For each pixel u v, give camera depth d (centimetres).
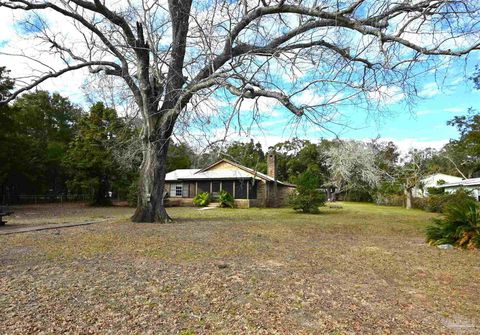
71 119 4481
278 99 772
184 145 1091
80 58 1299
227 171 3025
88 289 491
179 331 354
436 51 805
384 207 3344
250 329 360
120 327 362
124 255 738
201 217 1788
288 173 4438
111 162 2831
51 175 3853
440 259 746
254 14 991
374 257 762
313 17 920
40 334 344
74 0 1136
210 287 504
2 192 3306
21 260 683
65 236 1009
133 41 1224
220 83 860
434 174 3909
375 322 385
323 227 1402
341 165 3706
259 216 1930
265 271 608
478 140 1464
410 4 815
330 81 742
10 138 2784
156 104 1323
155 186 1405
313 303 445
